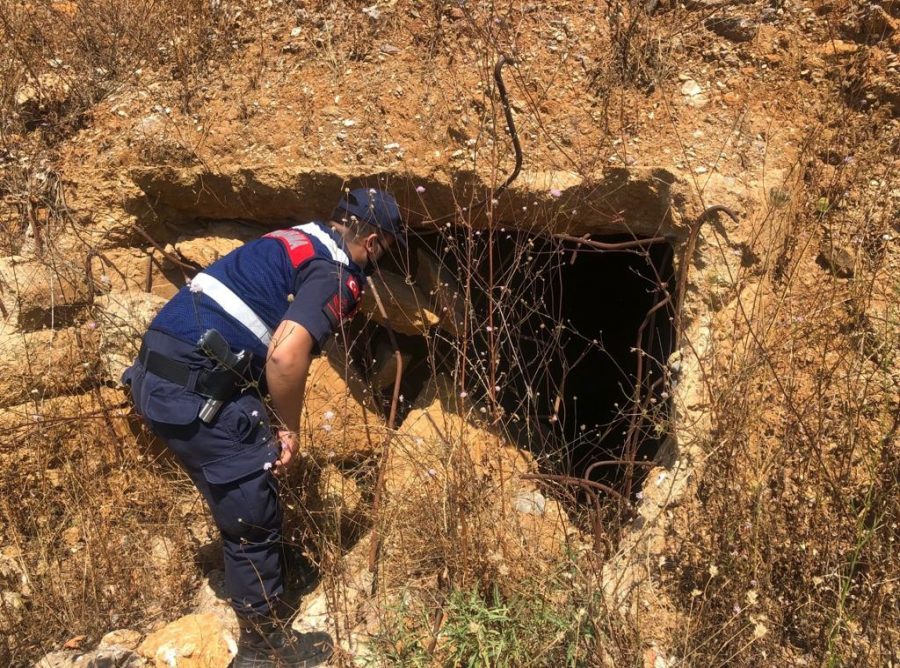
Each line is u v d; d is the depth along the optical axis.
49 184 3.77
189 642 2.76
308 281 2.61
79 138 3.86
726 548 2.62
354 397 3.60
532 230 3.42
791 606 2.57
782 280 3.04
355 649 2.74
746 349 2.83
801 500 2.64
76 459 3.41
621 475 3.57
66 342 3.48
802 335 2.86
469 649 2.51
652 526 2.77
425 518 2.89
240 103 3.72
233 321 2.61
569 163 3.21
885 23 3.26
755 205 2.98
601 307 4.79
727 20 3.40
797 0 3.45
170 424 2.60
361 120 3.51
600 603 2.49
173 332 2.61
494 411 3.07
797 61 3.33
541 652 2.37
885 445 2.61
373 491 3.24
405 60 3.60
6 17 4.37
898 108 3.19
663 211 3.10
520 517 3.00
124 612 3.10
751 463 2.70
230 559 2.74
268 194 3.58
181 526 3.34
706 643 2.48
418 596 2.78
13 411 3.35
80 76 4.09
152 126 3.76
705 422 2.82
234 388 2.63
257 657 2.77
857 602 2.52
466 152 3.31
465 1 3.60
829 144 3.21
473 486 2.82
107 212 3.69
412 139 3.42
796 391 2.84
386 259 3.71
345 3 3.83
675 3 3.49
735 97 3.28
